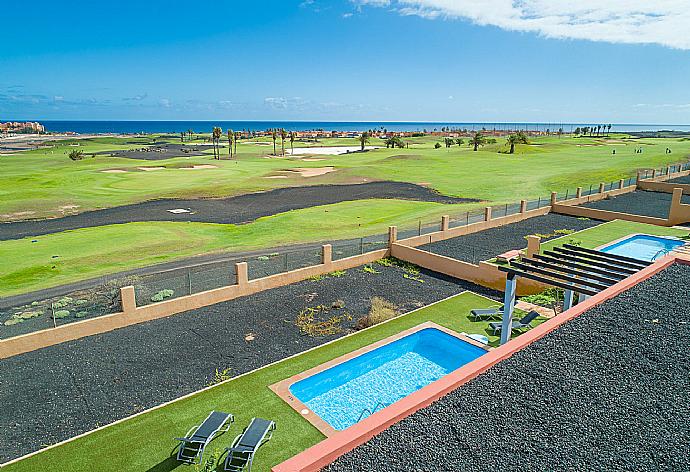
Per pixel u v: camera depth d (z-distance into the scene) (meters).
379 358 13.88
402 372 13.23
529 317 13.81
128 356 13.87
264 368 12.96
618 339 9.02
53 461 9.27
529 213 33.31
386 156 92.12
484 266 19.91
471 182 53.78
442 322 16.16
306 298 18.50
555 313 16.09
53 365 13.36
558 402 7.19
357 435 6.30
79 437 10.00
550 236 27.62
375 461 5.98
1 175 58.88
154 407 11.20
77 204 39.88
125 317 15.84
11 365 13.35
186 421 10.54
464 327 15.76
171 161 83.31
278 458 9.28
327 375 12.77
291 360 13.44
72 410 11.28
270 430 10.12
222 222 33.03
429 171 64.25
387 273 21.64
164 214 36.03
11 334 14.30
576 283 12.14
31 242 26.92
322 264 21.33
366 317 16.41
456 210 36.59
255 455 9.34
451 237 27.36
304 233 29.34
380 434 6.50
